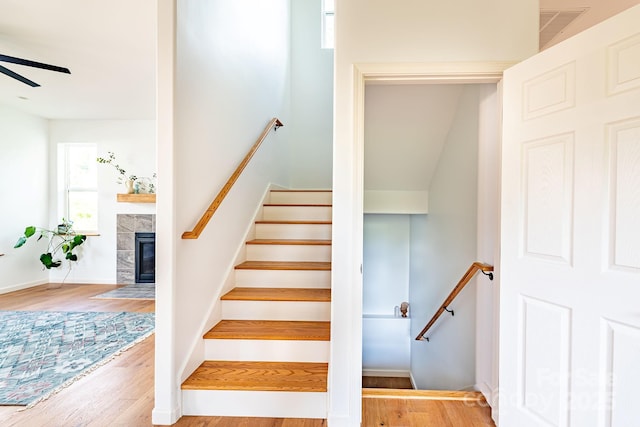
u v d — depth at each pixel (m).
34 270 5.00
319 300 2.29
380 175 3.20
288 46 4.57
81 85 3.83
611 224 1.28
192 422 1.74
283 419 1.78
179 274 1.80
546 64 1.50
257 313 2.33
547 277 1.49
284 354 2.05
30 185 4.93
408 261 4.37
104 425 1.70
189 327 1.91
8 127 4.63
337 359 1.74
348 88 1.74
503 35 1.69
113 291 4.69
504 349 1.69
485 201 2.04
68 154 5.33
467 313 2.37
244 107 2.89
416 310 3.91
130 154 5.18
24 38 2.80
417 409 1.94
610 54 1.29
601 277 1.30
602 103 1.31
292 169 4.77
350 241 1.74
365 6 1.73
